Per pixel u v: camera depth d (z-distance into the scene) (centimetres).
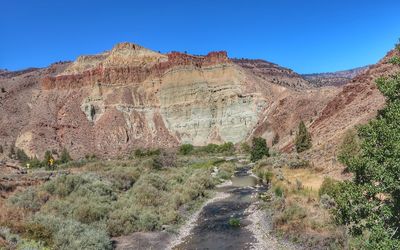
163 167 6375
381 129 1199
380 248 1098
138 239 2505
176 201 3512
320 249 2030
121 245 2398
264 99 15562
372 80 6650
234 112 15412
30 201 2781
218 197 4050
